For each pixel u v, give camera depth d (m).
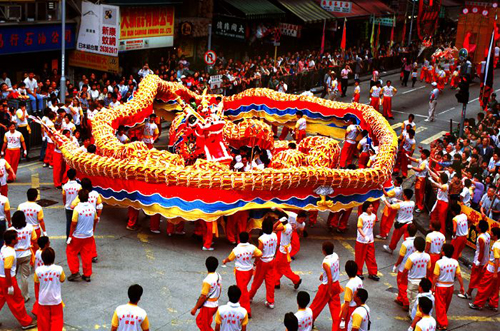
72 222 13.75
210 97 19.05
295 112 25.66
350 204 17.38
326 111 25.00
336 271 12.38
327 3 43.19
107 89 27.36
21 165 21.72
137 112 21.89
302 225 16.16
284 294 14.31
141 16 31.61
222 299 13.80
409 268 13.35
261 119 26.34
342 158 23.89
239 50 41.19
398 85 41.91
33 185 19.80
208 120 18.58
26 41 27.12
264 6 39.44
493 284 14.24
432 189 20.03
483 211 17.28
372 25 47.59
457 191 18.20
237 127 20.50
